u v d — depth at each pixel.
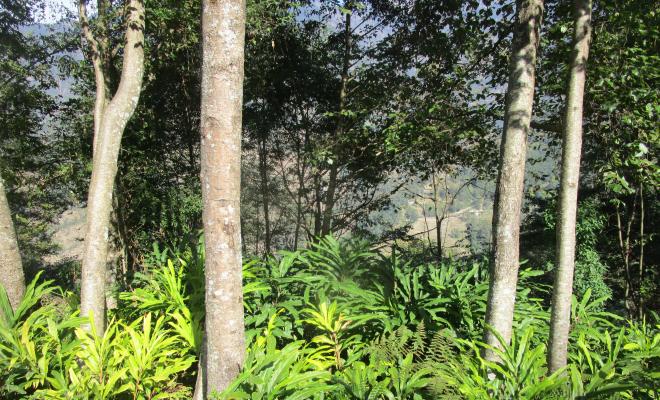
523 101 3.29
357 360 3.83
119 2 8.31
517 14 3.33
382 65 11.41
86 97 13.33
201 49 2.69
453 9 9.46
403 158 9.88
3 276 4.11
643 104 5.68
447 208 12.89
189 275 4.82
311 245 5.86
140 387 3.42
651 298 13.16
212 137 2.63
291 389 2.99
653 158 6.71
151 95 13.58
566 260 3.55
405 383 3.07
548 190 7.95
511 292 3.43
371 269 5.17
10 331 3.43
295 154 16.19
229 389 2.80
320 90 13.93
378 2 12.22
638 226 14.22
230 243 2.73
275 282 4.59
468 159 10.00
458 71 8.77
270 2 8.77
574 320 4.84
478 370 3.44
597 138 6.42
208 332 2.83
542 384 2.97
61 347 3.54
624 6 5.39
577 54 3.51
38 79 13.91
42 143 15.30
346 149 11.46
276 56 12.20
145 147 13.70
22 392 3.14
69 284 14.12
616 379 3.21
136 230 13.10
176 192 13.30
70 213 17.89
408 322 4.38
